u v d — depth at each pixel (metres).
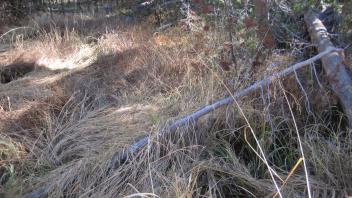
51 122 3.88
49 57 5.75
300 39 4.92
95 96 4.46
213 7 4.56
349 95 3.34
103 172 3.13
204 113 3.43
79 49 5.99
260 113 3.46
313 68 3.77
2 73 5.52
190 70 4.50
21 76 5.50
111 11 8.36
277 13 4.60
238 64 4.16
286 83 3.64
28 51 6.00
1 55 6.11
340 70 3.63
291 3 4.81
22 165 3.38
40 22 7.50
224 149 3.32
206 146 3.32
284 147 3.23
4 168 3.38
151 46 5.37
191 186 2.92
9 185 3.08
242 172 3.01
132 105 4.12
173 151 3.14
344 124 3.44
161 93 4.33
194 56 4.89
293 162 3.12
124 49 5.54
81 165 3.19
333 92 3.56
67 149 3.52
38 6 8.66
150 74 4.64
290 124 3.45
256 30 4.07
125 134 3.53
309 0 4.55
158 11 6.93
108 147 3.38
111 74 4.89
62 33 6.86
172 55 5.00
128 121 3.76
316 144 3.17
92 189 2.96
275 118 3.44
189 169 3.08
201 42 5.04
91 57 5.64
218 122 3.48
